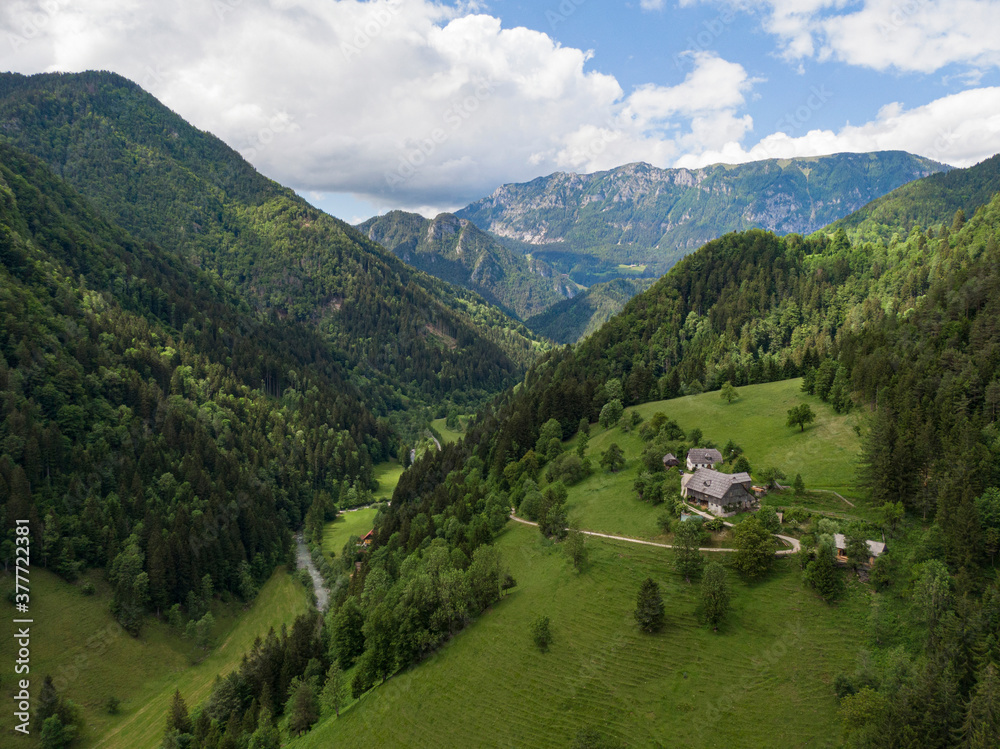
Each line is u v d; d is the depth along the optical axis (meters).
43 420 171.62
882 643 77.75
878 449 109.38
